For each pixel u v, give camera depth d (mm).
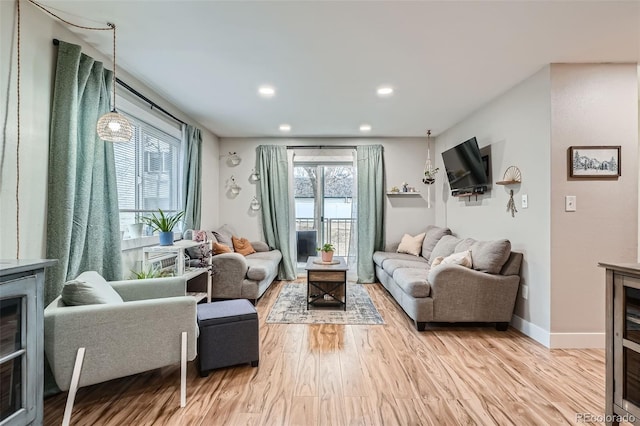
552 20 2115
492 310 3129
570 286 2746
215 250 4039
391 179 5527
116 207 2570
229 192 5559
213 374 2307
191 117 4340
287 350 2723
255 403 1957
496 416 1848
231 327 2334
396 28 2217
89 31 2291
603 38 2342
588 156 2736
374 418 1823
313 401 1980
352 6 1977
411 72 2920
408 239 5230
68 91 2182
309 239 5750
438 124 4672
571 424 1783
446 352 2691
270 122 4590
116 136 2221
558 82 2738
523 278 3113
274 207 5438
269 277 4336
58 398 1996
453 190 4574
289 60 2699
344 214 5707
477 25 2176
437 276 3125
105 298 1929
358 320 3473
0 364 1298
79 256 2254
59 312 1700
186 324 1979
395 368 2406
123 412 1861
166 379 2236
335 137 5520
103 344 1776
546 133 2785
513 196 3273
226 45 2467
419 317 3125
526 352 2688
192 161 4262
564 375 2311
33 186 2039
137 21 2164
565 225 2738
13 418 1332
